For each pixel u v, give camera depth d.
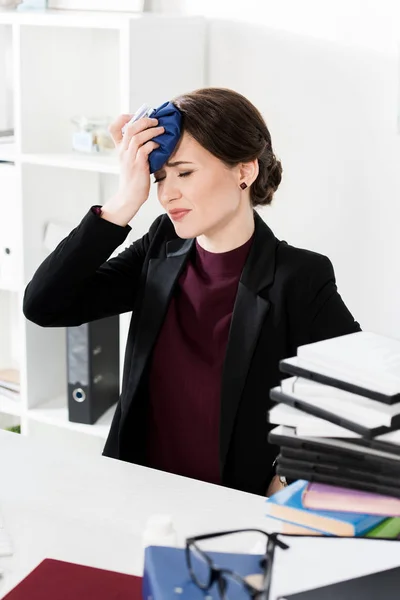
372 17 2.77
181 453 2.03
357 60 2.82
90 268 2.07
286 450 1.43
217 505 1.72
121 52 2.79
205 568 1.33
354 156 2.89
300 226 3.03
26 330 3.22
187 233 1.93
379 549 1.36
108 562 1.53
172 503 1.73
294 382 1.41
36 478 1.82
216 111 1.88
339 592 1.26
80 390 3.12
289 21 2.90
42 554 1.55
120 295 2.19
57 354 3.34
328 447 1.39
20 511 1.69
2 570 1.50
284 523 1.46
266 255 2.00
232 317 1.96
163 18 2.86
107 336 3.16
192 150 1.88
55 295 2.09
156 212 2.95
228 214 1.93
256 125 1.94
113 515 1.68
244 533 1.61
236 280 2.00
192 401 2.00
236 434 1.96
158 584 1.29
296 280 1.99
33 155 3.07
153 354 2.04
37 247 3.18
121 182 2.02
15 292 3.56
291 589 1.27
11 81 3.51
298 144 2.98
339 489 1.43
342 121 2.88
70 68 3.16
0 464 1.88
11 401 3.35
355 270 2.97
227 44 3.01
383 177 2.86
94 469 1.86
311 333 1.99
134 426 2.05
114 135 2.07
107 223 2.04
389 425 1.32
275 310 1.97
